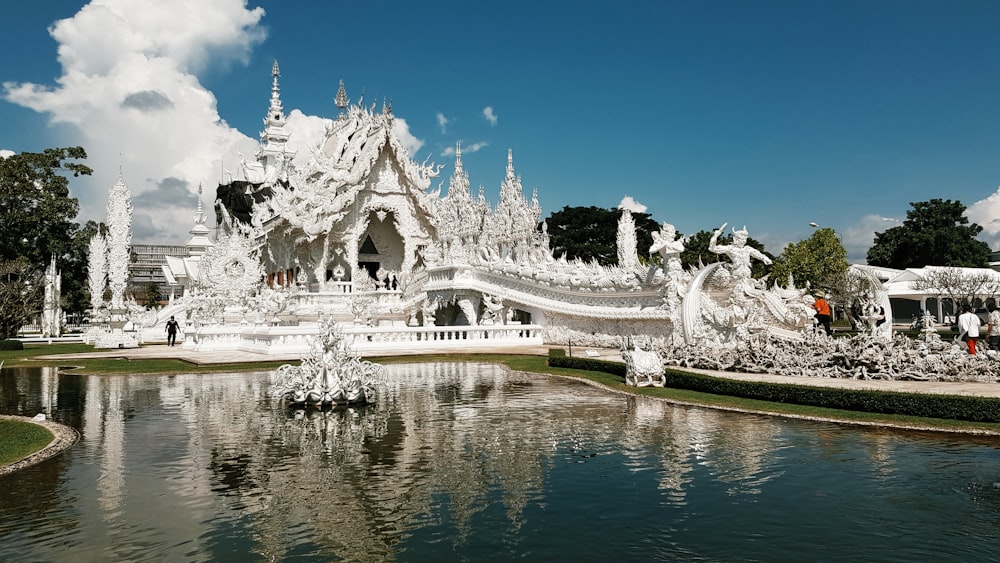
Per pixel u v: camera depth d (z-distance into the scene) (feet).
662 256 96.73
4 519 27.12
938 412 43.34
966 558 22.88
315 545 24.40
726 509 27.91
